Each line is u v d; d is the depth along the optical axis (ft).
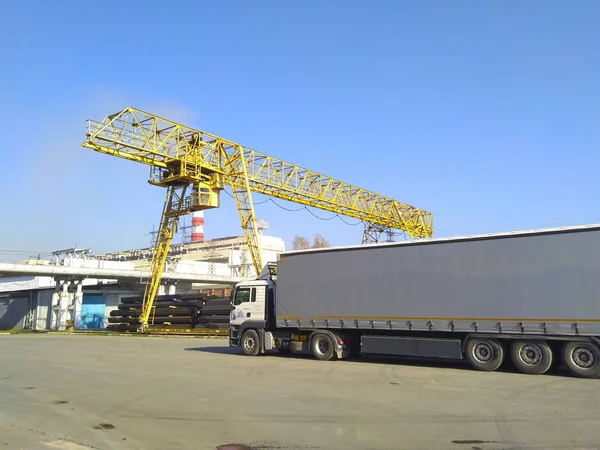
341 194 158.71
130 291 184.34
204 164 116.26
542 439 22.02
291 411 28.37
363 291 51.75
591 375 39.81
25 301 183.83
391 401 30.96
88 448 21.53
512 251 43.86
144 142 105.91
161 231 124.88
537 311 42.01
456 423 25.16
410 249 49.42
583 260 40.57
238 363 52.90
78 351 70.28
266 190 137.18
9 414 28.43
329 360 54.60
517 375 42.04
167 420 26.58
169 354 64.64
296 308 56.39
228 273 245.65
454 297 46.21
